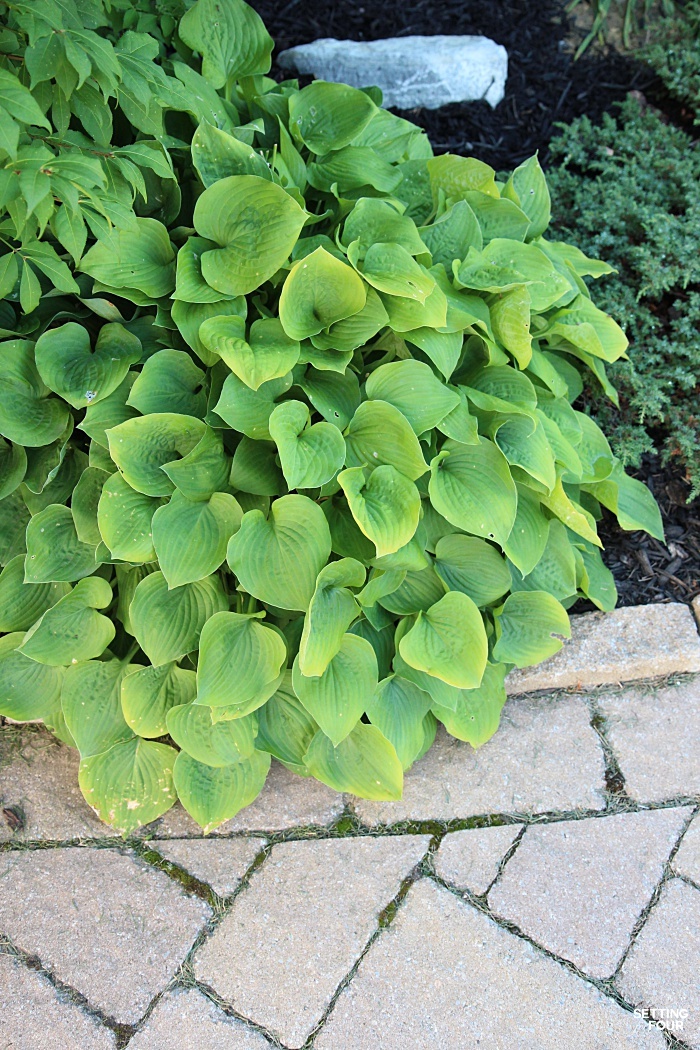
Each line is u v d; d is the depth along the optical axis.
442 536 1.94
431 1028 1.65
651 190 2.67
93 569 1.84
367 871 1.84
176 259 1.85
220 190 1.74
